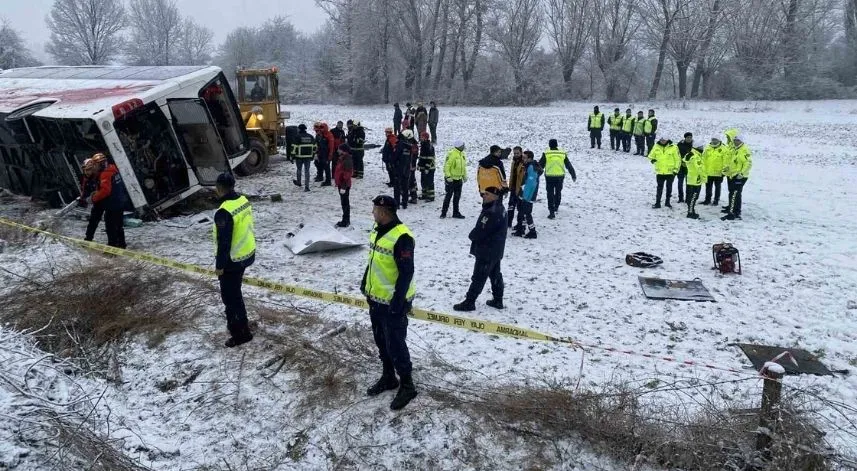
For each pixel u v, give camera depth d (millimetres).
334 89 54312
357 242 9914
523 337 6691
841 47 53719
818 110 39438
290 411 5355
